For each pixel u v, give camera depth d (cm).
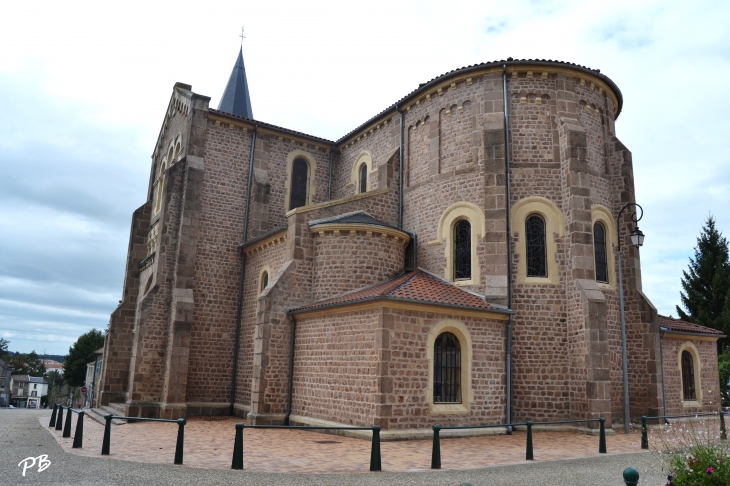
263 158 2733
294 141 2850
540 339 1919
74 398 7581
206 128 2591
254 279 2427
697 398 2373
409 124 2427
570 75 2127
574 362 1873
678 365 2327
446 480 1014
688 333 2355
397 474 1071
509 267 1956
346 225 2038
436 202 2205
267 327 1955
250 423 1905
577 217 1952
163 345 2267
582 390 1827
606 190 2147
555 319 1933
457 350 1777
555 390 1878
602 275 2066
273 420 1912
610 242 2092
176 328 2216
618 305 2064
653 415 2003
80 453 1251
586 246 1938
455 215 2122
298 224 2081
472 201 2086
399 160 2431
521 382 1886
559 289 1955
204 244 2484
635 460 1272
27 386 11950
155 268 2395
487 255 1981
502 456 1327
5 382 10206
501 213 1998
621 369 2028
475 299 1894
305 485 951
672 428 1803
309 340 1914
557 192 2033
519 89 2120
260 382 1917
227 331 2448
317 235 2088
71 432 1689
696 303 3819
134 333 2442
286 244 2152
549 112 2102
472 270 2023
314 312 1886
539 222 2030
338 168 2952
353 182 2778
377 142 2641
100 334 7356
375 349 1616
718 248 3919
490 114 2102
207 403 2323
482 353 1805
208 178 2566
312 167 2891
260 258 2398
